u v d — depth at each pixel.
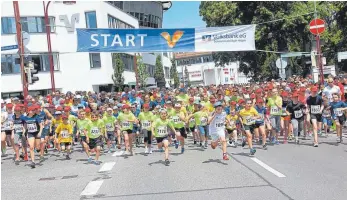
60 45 35.84
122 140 18.05
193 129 15.64
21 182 10.09
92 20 37.25
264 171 9.44
